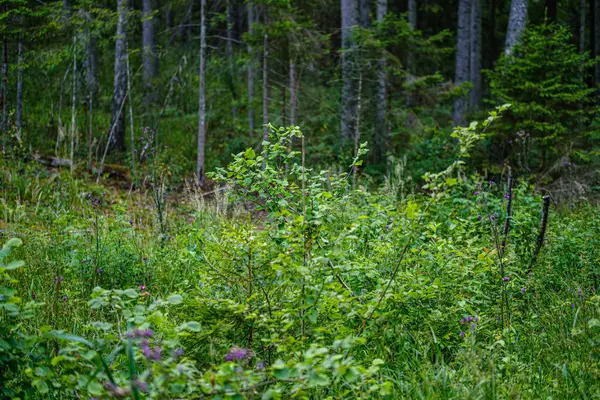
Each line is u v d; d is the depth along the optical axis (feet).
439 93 44.42
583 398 10.16
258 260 11.78
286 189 12.75
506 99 36.27
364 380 8.99
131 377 8.11
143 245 21.80
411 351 12.25
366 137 43.80
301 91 46.73
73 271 17.62
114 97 47.34
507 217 17.61
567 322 13.69
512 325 13.51
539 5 83.76
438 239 14.90
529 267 17.03
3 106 42.06
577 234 19.12
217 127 58.34
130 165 43.32
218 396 7.75
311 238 11.14
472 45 65.87
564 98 35.37
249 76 52.65
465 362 10.43
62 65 52.65
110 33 50.34
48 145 44.45
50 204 29.76
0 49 45.24
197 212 23.72
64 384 9.06
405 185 35.78
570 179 33.58
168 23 69.51
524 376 10.79
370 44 41.70
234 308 10.32
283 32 41.42
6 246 8.37
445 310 12.88
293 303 10.68
